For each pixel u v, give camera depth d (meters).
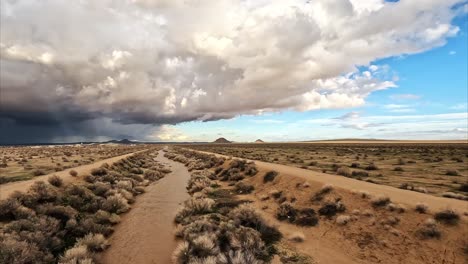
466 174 30.92
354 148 107.31
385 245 12.62
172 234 15.77
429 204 14.84
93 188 23.95
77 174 26.86
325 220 16.48
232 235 13.44
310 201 19.48
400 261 11.48
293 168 32.88
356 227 14.65
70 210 16.80
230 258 10.73
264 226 15.44
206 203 20.33
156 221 18.28
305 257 12.50
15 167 40.22
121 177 32.12
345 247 13.36
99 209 19.23
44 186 18.61
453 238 11.70
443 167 38.06
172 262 12.24
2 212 13.87
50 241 12.65
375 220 14.57
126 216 19.45
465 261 10.48
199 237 12.59
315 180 22.81
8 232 12.09
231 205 21.81
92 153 87.25
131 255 12.98
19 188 19.89
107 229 15.82
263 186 26.86
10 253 10.12
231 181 33.12
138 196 26.34
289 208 18.77
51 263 11.37
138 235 15.62
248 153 80.00
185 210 19.20
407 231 12.96
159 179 37.88
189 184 31.70
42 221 13.73
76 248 11.98
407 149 90.38
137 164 54.25
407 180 26.69
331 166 40.12
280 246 13.72
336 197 18.42
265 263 11.85
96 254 12.45
